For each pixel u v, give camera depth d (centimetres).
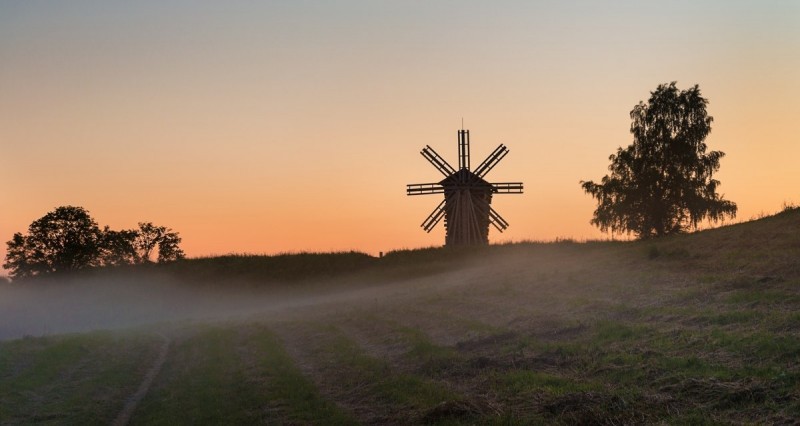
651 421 1371
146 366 3012
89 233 10112
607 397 1537
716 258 3059
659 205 6550
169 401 2156
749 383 1450
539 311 2853
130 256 10656
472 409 1620
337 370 2411
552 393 1647
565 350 2058
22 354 3103
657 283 2864
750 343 1714
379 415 1748
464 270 5259
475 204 7356
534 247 5719
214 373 2553
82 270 8931
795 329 1769
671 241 3834
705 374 1562
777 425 1245
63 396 2359
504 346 2316
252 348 3130
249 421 1794
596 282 3238
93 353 3294
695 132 6606
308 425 1714
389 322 3344
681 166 6569
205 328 4281
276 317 4450
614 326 2236
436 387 1894
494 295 3550
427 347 2477
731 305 2206
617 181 6719
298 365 2614
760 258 2827
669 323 2148
